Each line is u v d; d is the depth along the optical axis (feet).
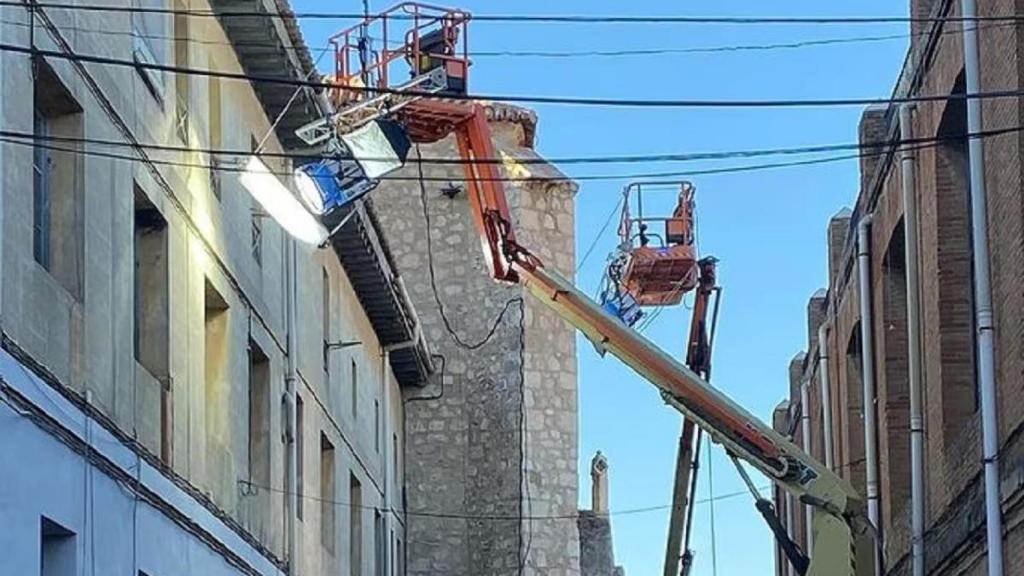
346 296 103.65
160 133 59.98
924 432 65.87
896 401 74.95
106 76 53.11
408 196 134.21
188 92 64.80
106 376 52.26
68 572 47.80
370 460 112.47
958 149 61.87
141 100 57.62
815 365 100.48
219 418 68.18
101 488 50.65
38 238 49.67
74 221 50.16
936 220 62.18
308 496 86.89
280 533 78.18
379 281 106.83
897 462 74.69
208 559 64.18
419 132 70.79
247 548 70.85
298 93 75.51
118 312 53.98
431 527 131.03
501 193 70.95
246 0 71.00
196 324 63.98
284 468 79.71
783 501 114.01
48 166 50.29
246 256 73.15
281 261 81.10
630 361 64.75
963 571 60.18
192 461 62.64
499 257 69.62
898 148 67.00
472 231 133.80
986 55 53.42
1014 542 51.57
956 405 62.03
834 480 61.57
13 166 44.14
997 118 52.11
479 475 131.23
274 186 55.62
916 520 66.23
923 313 65.31
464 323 133.39
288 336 81.41
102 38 52.90
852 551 60.75
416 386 132.87
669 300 85.66
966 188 61.77
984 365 53.57
